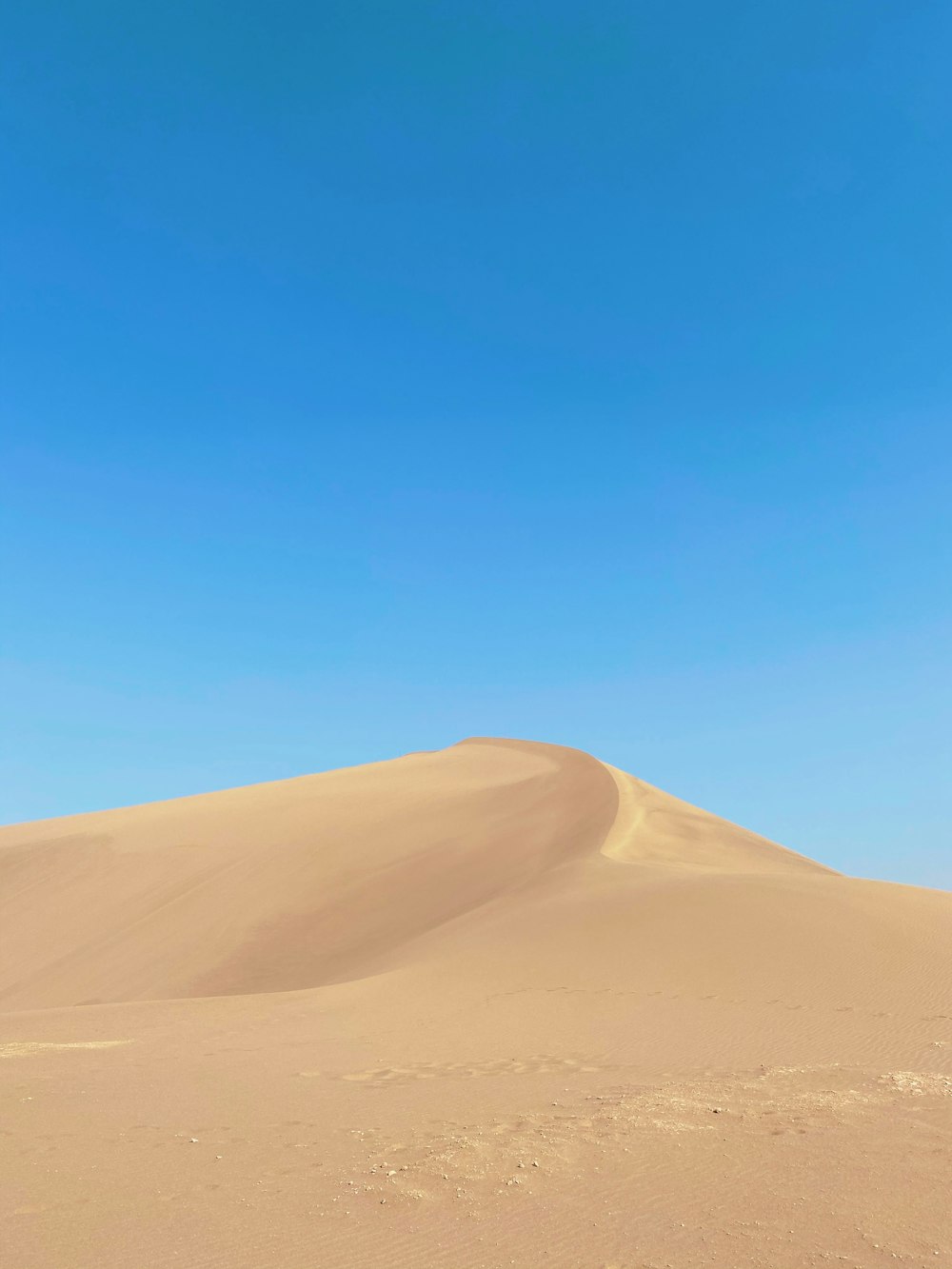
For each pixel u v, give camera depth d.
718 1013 17.59
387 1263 6.83
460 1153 9.13
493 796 50.00
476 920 28.69
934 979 19.05
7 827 60.94
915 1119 9.72
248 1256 7.00
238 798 58.38
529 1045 15.70
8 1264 6.91
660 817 42.94
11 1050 16.72
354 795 54.78
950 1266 6.44
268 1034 17.62
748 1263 6.61
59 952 38.97
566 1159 8.84
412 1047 15.80
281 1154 9.51
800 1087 11.46
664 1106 10.63
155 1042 17.38
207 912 40.00
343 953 34.16
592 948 22.05
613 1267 6.64
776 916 22.75
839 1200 7.60
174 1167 9.16
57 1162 9.41
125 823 53.28
